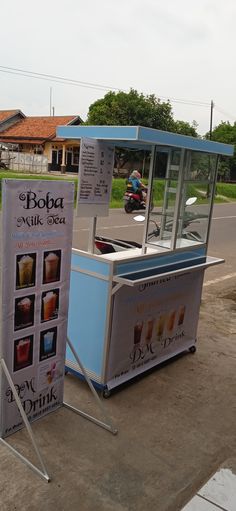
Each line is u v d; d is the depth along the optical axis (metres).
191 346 4.55
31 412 3.13
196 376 4.09
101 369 3.57
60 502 2.51
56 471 2.73
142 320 3.81
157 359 4.14
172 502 2.58
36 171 27.89
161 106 27.58
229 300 6.39
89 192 3.44
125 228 11.78
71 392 3.63
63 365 3.28
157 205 3.94
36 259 2.82
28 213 2.69
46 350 3.09
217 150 3.95
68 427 3.17
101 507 2.50
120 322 3.57
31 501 2.50
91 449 2.97
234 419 3.47
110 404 3.51
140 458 2.93
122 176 21.98
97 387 3.65
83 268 3.54
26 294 2.83
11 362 2.86
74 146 31.11
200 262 4.32
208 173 4.13
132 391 3.74
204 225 4.30
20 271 2.74
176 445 3.10
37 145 31.38
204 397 3.75
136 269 3.57
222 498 2.65
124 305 3.56
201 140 3.69
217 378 4.08
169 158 3.81
